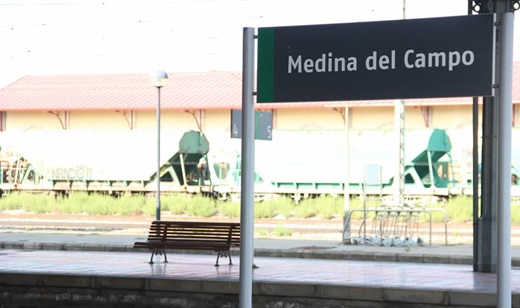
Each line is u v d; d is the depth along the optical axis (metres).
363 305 12.62
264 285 13.17
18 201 44.16
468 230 29.28
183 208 40.91
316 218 37.69
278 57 8.53
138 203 42.09
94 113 54.19
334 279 14.03
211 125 51.59
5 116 55.88
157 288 13.75
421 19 8.00
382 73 8.14
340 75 8.30
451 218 34.72
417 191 41.47
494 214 15.82
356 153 43.41
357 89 8.23
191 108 51.00
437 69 7.93
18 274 14.59
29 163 49.69
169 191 46.31
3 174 50.16
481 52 7.75
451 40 7.88
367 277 14.52
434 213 34.34
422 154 42.34
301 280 13.66
